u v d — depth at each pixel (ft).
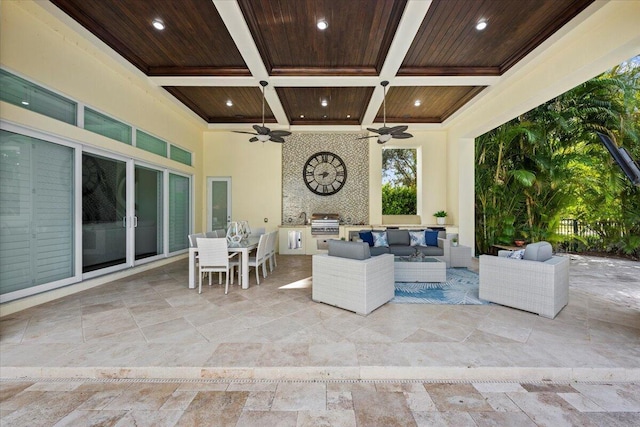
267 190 24.56
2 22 9.58
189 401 5.87
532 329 8.60
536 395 6.03
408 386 6.37
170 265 18.42
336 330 8.59
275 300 11.42
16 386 6.32
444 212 22.95
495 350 7.36
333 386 6.37
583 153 20.24
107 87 13.92
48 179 11.35
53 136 11.35
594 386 6.33
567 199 20.06
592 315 9.68
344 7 10.34
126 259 15.69
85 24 11.05
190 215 22.65
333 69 14.60
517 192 21.18
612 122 18.74
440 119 22.45
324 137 25.04
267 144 24.56
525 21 10.93
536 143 20.08
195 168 22.99
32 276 10.82
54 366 6.64
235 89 17.20
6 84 9.84
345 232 22.70
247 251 13.16
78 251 12.59
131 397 5.99
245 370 6.63
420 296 11.78
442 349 7.41
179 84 15.65
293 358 7.00
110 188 14.51
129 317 9.59
